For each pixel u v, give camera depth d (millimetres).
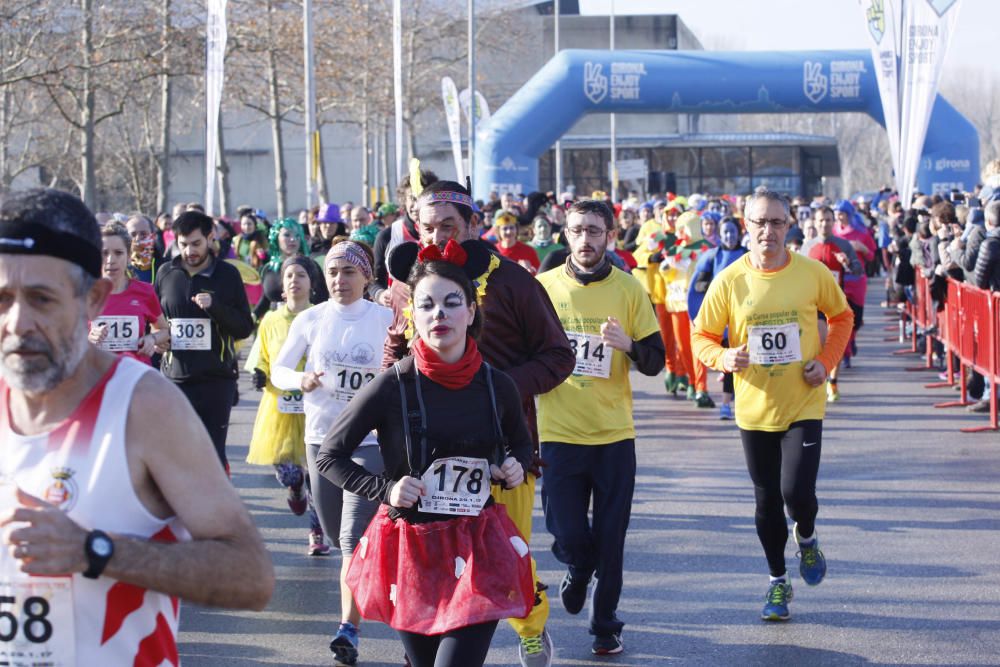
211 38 20500
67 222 2498
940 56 21703
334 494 6348
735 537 8086
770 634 6156
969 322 13047
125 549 2447
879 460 10609
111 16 27750
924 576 7113
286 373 6430
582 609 6668
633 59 30328
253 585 2576
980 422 12555
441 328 4137
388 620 4152
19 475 2537
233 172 59781
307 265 8086
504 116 30594
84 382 2588
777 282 6242
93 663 2529
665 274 13930
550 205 21453
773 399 6219
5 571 2535
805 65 30031
